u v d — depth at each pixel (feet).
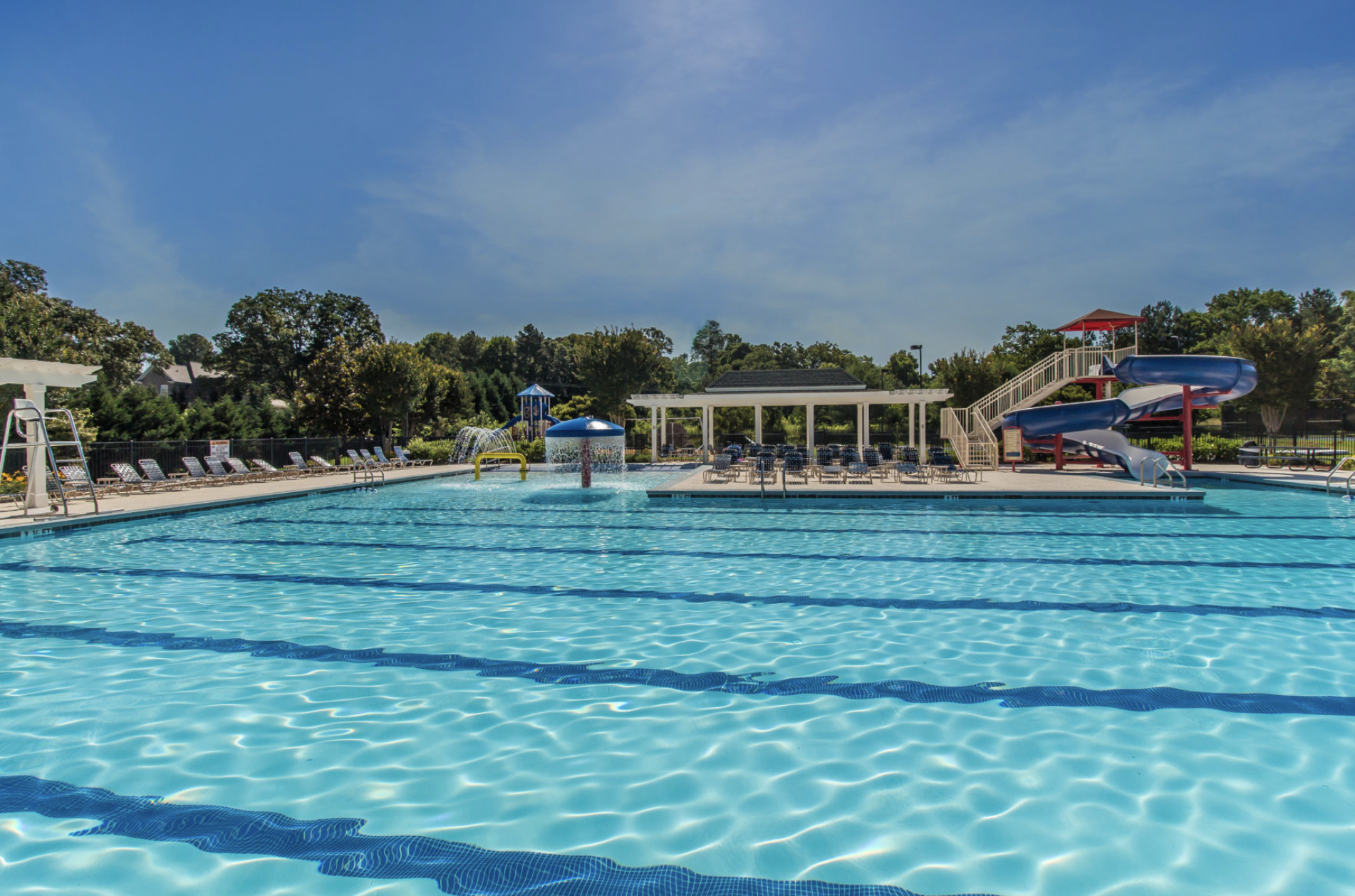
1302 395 113.91
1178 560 28.02
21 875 8.07
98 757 11.23
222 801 9.85
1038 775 10.48
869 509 45.06
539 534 36.14
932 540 33.37
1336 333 160.97
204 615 20.52
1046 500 47.01
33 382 38.52
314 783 10.38
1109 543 31.94
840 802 9.72
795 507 46.29
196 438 91.25
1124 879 7.91
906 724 12.46
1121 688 14.11
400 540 34.60
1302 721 12.41
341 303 168.45
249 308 160.35
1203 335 165.89
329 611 20.89
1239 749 11.28
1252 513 41.32
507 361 222.07
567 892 7.71
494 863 8.32
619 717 12.89
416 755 11.32
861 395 77.66
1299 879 7.89
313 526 39.52
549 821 9.27
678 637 18.03
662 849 8.59
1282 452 75.97
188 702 13.66
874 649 16.87
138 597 22.89
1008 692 13.98
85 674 15.39
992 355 106.11
